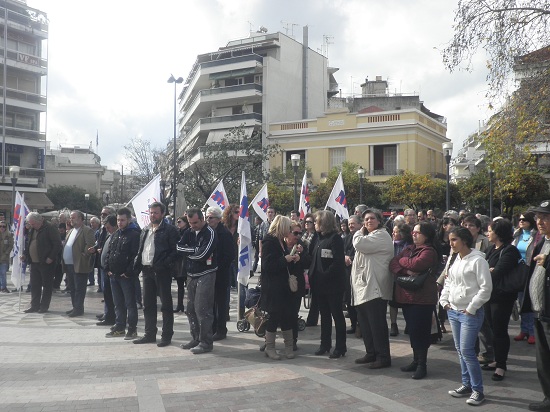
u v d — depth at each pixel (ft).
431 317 20.16
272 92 147.54
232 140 106.83
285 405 16.88
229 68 148.15
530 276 18.01
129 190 164.04
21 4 137.18
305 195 43.19
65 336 27.53
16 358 22.61
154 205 25.31
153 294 25.93
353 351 24.20
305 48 161.79
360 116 132.87
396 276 20.52
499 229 20.52
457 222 27.86
